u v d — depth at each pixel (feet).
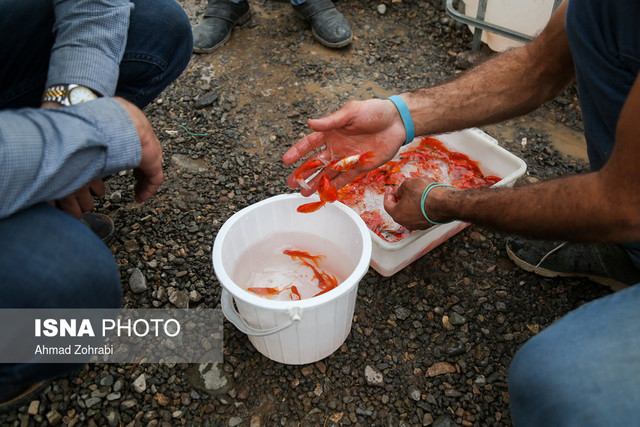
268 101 8.14
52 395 4.75
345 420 4.71
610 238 3.41
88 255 3.46
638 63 3.67
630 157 2.99
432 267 6.00
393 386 4.95
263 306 4.10
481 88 4.97
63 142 3.15
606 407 2.97
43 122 3.18
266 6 10.19
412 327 5.43
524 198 3.72
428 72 8.72
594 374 3.08
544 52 4.77
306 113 7.92
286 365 5.08
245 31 9.57
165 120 7.79
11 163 2.96
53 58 3.98
